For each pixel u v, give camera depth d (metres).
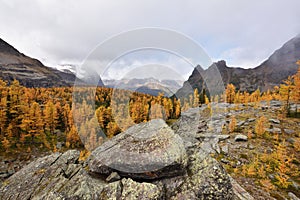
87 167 6.12
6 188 5.79
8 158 38.88
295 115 20.39
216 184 4.80
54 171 6.26
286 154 12.72
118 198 4.41
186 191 4.69
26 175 6.32
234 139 14.98
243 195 6.07
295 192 9.02
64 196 4.70
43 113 41.22
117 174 5.24
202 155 5.69
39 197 4.90
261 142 14.57
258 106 26.62
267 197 8.43
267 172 10.68
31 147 40.97
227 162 11.77
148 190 4.50
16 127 44.19
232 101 28.38
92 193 4.79
